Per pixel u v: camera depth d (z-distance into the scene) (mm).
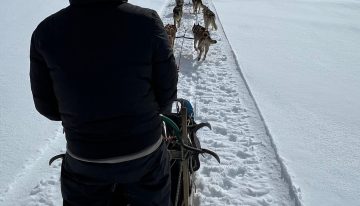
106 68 1696
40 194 3557
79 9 1713
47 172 3943
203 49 9125
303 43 11484
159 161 1969
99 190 1924
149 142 1875
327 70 8711
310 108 6270
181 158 2746
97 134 1782
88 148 1802
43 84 1836
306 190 3855
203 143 4746
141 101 1791
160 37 1756
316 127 5496
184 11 15961
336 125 5598
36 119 5273
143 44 1712
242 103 6305
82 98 1733
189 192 2959
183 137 2838
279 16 16406
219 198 3607
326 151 4750
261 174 4086
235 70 8250
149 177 1944
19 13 12305
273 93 6926
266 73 8172
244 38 11672
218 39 11305
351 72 8641
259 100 6523
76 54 1696
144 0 17391
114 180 1881
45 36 1726
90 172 1854
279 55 9852
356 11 19438
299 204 3553
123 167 1835
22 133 4824
